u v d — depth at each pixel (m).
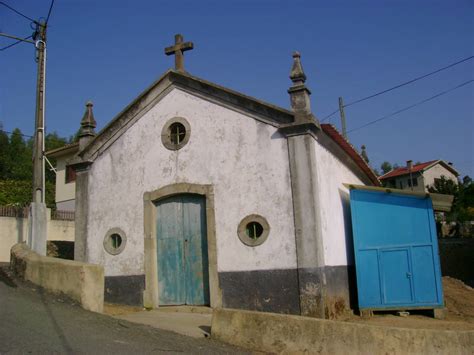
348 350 6.82
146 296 11.82
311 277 10.16
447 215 41.16
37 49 14.52
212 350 7.18
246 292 10.75
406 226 11.63
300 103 10.89
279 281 10.47
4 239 19.03
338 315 10.84
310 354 6.99
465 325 10.15
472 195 46.12
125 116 12.94
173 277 11.85
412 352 6.65
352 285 12.31
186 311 11.19
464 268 26.81
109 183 12.91
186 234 11.90
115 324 8.35
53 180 46.69
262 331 7.38
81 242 12.91
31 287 10.37
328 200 11.52
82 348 6.61
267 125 11.23
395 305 11.36
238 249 11.00
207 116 11.94
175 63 12.70
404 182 54.09
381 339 6.73
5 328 7.25
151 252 12.02
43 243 13.66
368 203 11.98
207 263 11.52
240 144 11.43
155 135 12.52
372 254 11.73
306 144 10.70
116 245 12.62
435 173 53.09
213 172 11.62
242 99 11.47
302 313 10.10
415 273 11.38
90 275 9.52
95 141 13.21
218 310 7.94
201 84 11.99
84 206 13.08
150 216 12.20
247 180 11.20
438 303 11.12
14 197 30.02
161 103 12.59
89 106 13.95
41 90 14.30
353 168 14.90
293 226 10.56
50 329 7.48
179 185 11.91
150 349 6.92
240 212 11.15
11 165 46.94
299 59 11.16
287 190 10.76
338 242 11.75
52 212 23.22
